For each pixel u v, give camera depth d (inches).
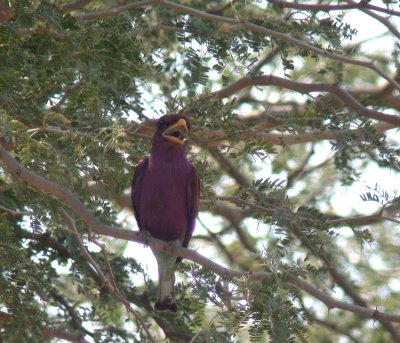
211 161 740.0
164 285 478.9
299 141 487.8
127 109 442.9
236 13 438.6
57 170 372.2
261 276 364.8
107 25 435.2
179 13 486.9
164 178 481.1
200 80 462.0
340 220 423.2
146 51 455.2
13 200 520.4
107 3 533.0
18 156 394.9
